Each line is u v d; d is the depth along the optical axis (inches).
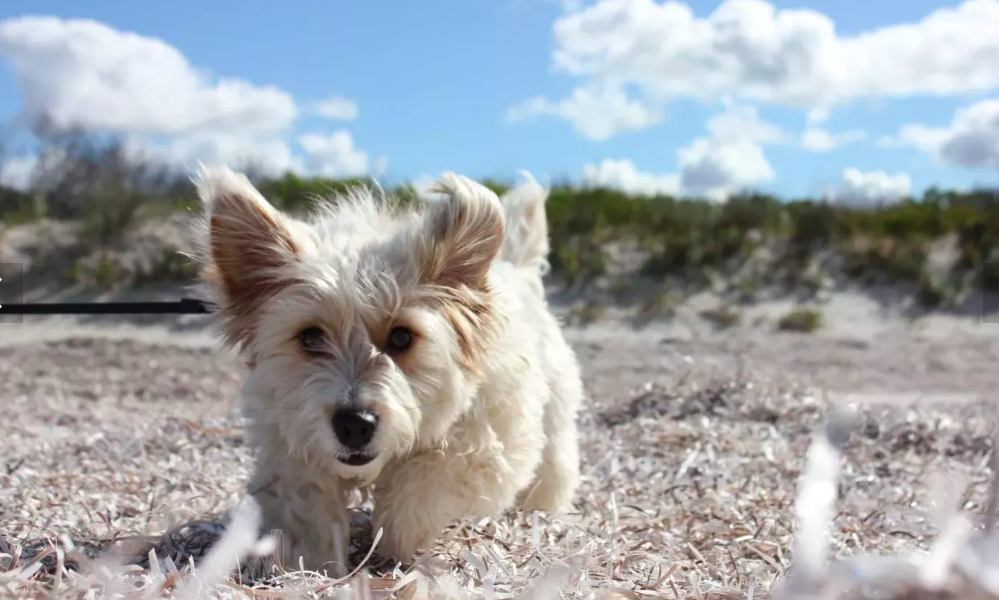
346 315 22.7
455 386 23.4
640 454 36.9
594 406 48.9
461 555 20.8
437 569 20.8
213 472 32.5
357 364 22.5
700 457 34.9
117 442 38.1
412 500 23.1
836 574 10.9
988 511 12.9
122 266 100.6
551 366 29.0
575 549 22.3
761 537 24.5
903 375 76.9
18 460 34.3
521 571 20.3
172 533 24.0
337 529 22.6
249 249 24.3
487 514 24.0
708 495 28.7
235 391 60.0
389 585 18.1
